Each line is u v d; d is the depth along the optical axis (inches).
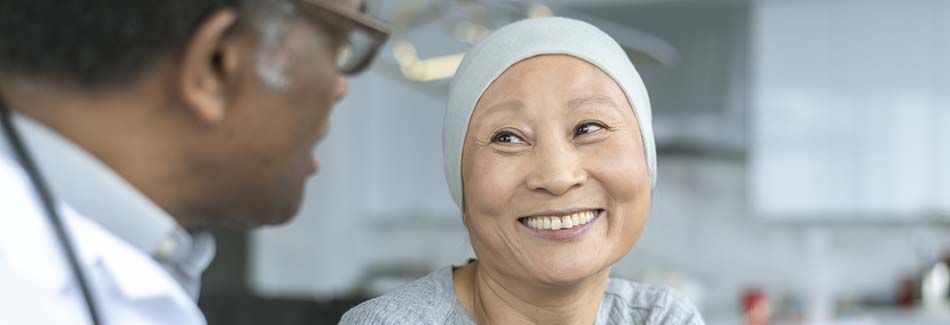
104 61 23.0
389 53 113.7
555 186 36.4
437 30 161.5
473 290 41.8
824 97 150.5
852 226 168.9
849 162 150.3
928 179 147.5
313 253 172.1
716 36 149.2
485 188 37.4
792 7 150.7
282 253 166.6
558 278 37.6
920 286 157.8
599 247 37.9
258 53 24.0
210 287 152.1
